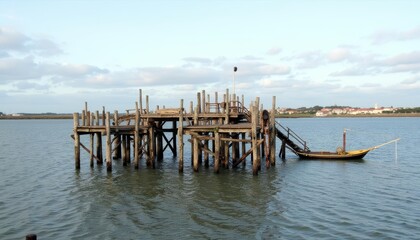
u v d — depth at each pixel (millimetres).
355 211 20766
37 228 18422
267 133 33719
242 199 23641
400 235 17047
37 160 42406
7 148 57500
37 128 137000
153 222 19297
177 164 37094
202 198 23922
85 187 27188
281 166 36188
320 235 17203
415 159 41688
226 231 17906
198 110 37344
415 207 21422
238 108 37094
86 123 35531
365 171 33562
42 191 26031
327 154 40844
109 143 32094
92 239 17016
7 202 23125
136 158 33594
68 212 21047
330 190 25953
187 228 18359
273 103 35688
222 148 36125
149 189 26406
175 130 39844
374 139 73875
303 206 21906
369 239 16641
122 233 17750
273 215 20234
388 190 25812
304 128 124562
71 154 48469
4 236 17328
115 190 26188
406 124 150000
